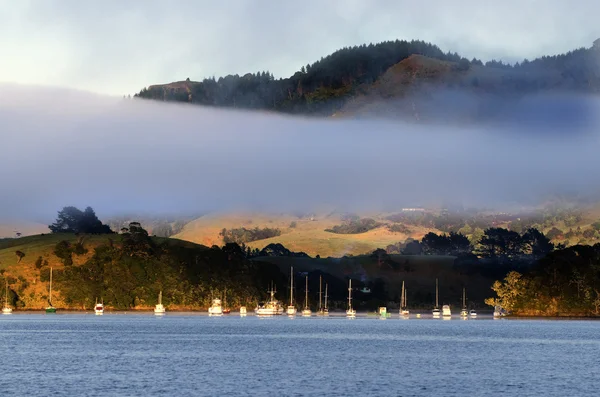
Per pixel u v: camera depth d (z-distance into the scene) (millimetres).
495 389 199125
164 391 189375
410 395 187875
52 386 195375
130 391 188750
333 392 191250
